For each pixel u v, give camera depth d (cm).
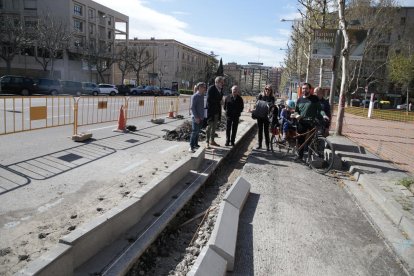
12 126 1096
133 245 364
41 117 941
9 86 3053
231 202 492
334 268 375
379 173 749
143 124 1414
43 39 4669
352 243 437
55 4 5816
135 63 7269
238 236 434
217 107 963
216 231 388
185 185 588
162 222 429
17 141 857
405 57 5131
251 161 863
